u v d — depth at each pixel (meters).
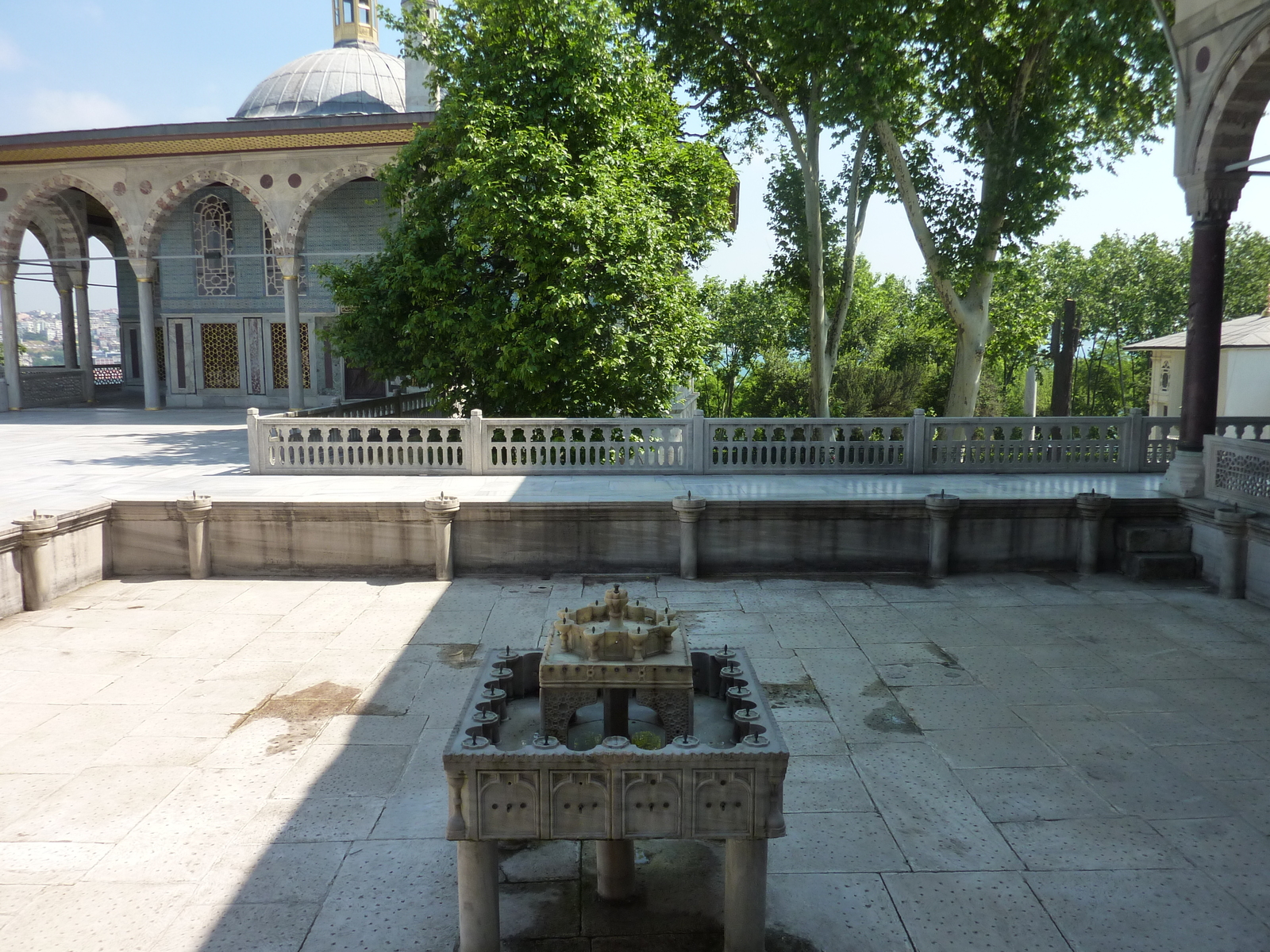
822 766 5.16
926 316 38.12
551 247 13.09
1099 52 14.48
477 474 11.66
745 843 3.36
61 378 27.08
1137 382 44.53
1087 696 6.22
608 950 3.55
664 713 3.65
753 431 11.71
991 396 33.31
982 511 9.63
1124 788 4.89
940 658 7.01
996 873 4.08
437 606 8.50
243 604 8.57
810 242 20.16
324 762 5.22
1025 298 29.86
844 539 9.72
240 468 12.53
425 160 14.91
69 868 4.10
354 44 35.00
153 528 9.62
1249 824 4.50
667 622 3.99
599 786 3.27
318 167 22.41
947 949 3.54
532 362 13.21
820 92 18.45
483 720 3.54
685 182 15.98
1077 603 8.54
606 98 13.82
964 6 15.60
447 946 3.56
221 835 4.40
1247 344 22.67
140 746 5.42
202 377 26.94
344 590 9.09
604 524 9.66
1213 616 8.06
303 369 26.62
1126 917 3.74
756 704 3.71
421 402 21.14
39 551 8.26
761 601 8.65
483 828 3.28
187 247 26.52
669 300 14.09
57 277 30.06
